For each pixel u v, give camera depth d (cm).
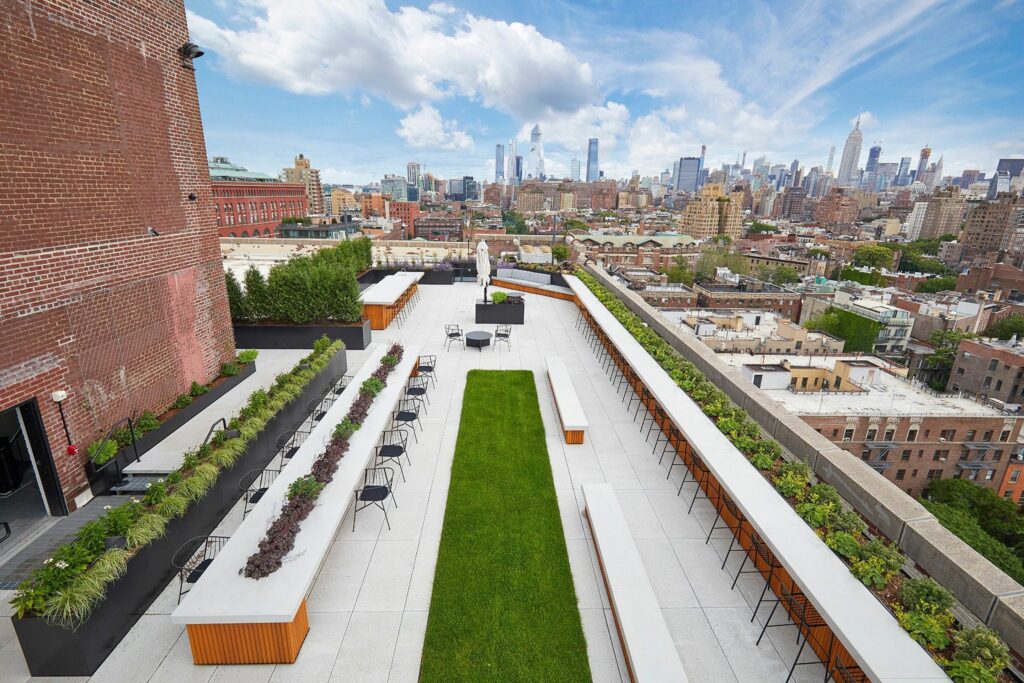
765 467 724
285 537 562
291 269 1548
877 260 14350
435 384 1312
